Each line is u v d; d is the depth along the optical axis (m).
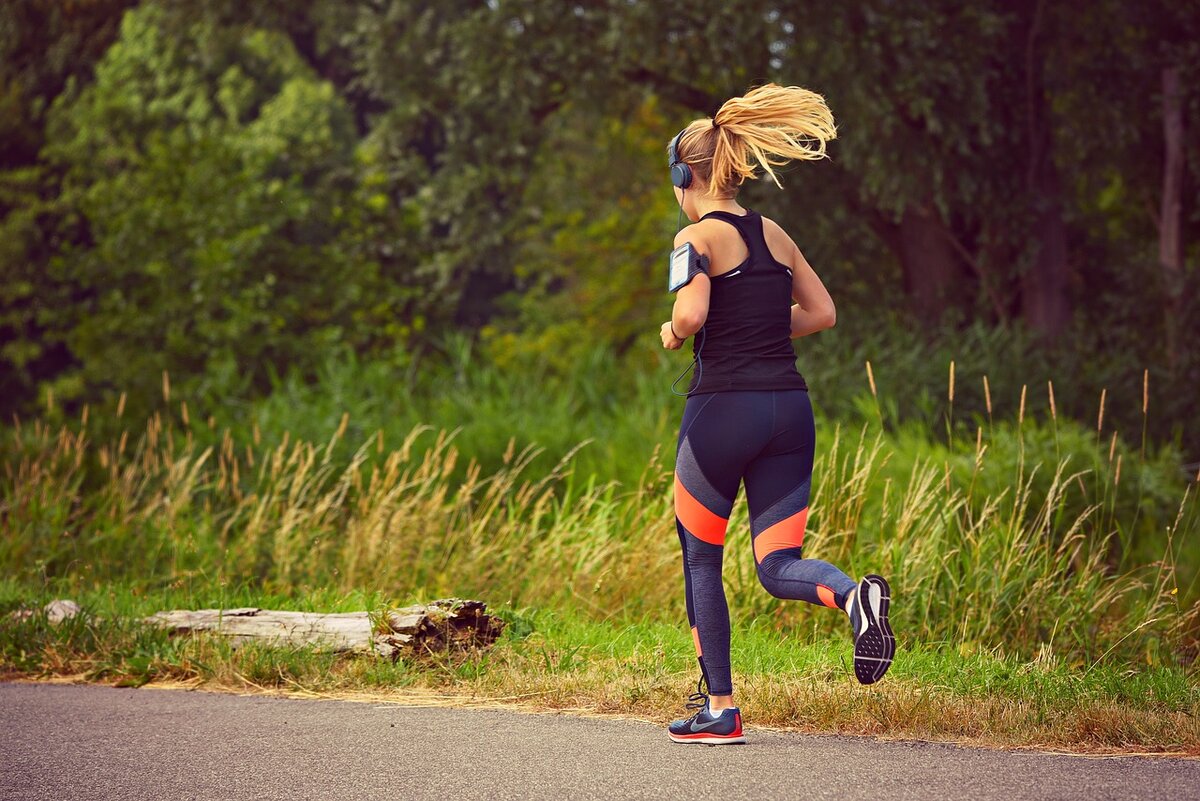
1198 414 15.80
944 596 7.55
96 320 19.41
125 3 36.06
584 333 24.59
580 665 6.19
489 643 6.61
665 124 23.05
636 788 4.05
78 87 35.47
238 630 6.84
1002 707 5.17
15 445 12.92
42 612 7.23
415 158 19.73
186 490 10.87
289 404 15.48
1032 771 4.22
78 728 5.23
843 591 4.09
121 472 13.21
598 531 9.25
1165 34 17.89
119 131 31.05
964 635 7.16
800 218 17.61
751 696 5.32
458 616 6.53
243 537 10.02
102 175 29.67
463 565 9.07
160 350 18.52
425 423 14.51
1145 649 7.27
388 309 20.34
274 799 4.07
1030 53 17.05
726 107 4.52
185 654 6.49
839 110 15.62
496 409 15.44
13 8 34.84
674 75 18.58
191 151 20.03
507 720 5.24
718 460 4.43
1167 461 11.97
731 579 7.84
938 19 15.15
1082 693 5.46
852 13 15.48
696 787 4.03
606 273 24.83
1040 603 7.42
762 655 6.29
